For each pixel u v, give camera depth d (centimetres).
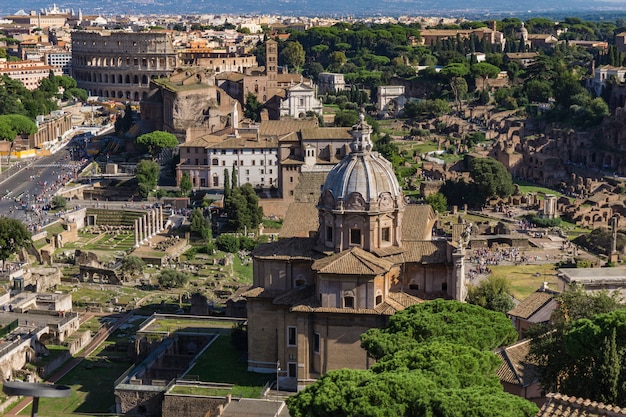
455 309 19688
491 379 15950
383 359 16788
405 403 14525
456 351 16662
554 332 19075
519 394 19312
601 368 16200
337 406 14788
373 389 14638
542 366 18600
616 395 16075
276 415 19812
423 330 18438
